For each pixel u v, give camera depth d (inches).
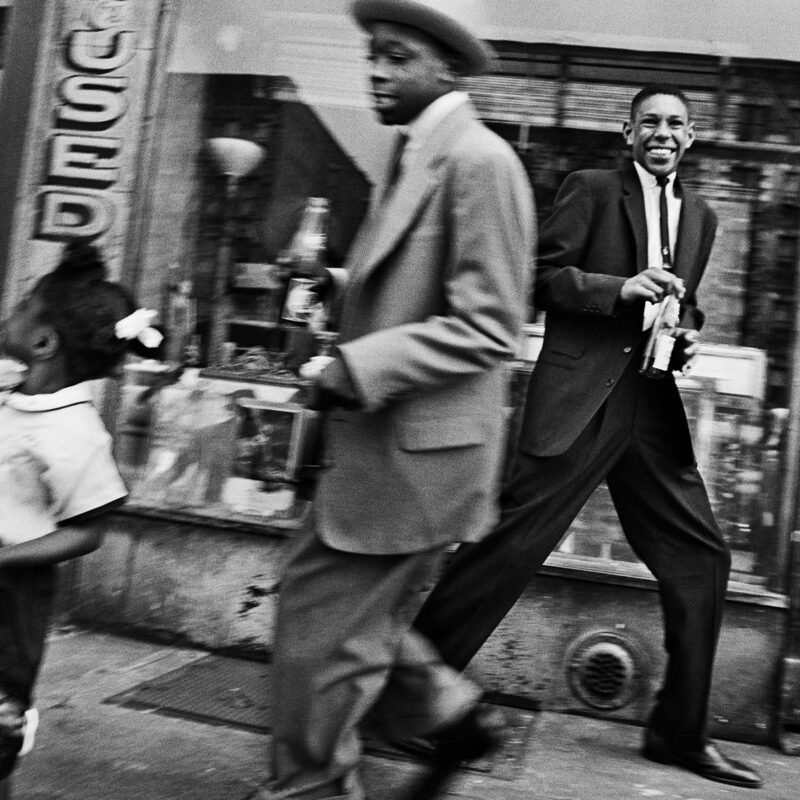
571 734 140.9
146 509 161.8
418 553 90.9
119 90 163.9
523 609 149.6
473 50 92.5
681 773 129.5
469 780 121.6
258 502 161.2
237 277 170.4
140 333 99.1
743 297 155.4
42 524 95.0
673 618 128.6
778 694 143.0
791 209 154.7
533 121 161.9
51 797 108.8
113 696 138.3
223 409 164.1
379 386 85.6
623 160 160.1
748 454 149.9
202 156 169.3
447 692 97.4
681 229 132.0
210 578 159.6
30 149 165.3
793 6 152.8
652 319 127.4
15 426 94.2
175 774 117.1
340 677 90.8
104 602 162.7
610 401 126.9
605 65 159.5
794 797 124.6
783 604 143.6
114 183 163.6
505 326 88.0
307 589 92.7
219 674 149.9
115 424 163.2
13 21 165.6
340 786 94.4
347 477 91.3
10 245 165.0
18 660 94.9
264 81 167.0
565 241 129.3
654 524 130.0
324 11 165.0
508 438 155.9
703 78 157.2
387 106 93.3
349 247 165.5
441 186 89.4
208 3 165.6
